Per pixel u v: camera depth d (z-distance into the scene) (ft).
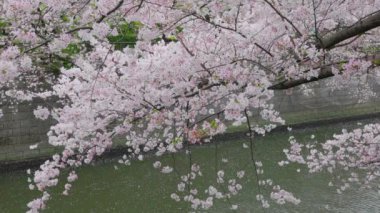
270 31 16.39
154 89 16.21
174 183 45.39
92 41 15.12
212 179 45.09
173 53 15.74
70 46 30.35
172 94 16.63
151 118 17.84
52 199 42.75
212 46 16.15
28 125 55.52
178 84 15.93
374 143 24.84
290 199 23.12
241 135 62.18
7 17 17.19
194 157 53.72
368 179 29.66
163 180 46.55
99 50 16.15
